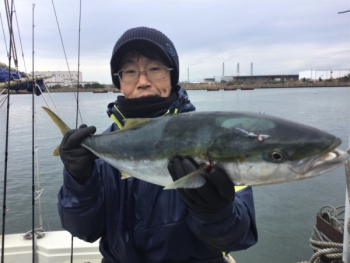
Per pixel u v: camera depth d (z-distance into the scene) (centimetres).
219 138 47
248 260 156
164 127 54
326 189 238
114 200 60
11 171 301
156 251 56
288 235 175
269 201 219
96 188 56
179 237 55
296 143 43
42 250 109
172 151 51
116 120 67
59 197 58
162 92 66
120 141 58
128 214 59
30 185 263
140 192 58
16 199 236
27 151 379
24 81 134
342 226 103
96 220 58
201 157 48
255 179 46
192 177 44
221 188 44
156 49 63
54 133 508
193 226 50
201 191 44
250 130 46
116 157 59
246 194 57
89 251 108
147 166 55
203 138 48
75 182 53
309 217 193
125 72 65
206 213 46
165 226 55
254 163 45
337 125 519
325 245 98
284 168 44
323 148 42
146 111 63
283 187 246
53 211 218
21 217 209
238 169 46
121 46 63
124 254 57
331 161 41
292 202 215
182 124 52
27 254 108
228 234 48
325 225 105
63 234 119
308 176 43
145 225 56
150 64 64
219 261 59
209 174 45
